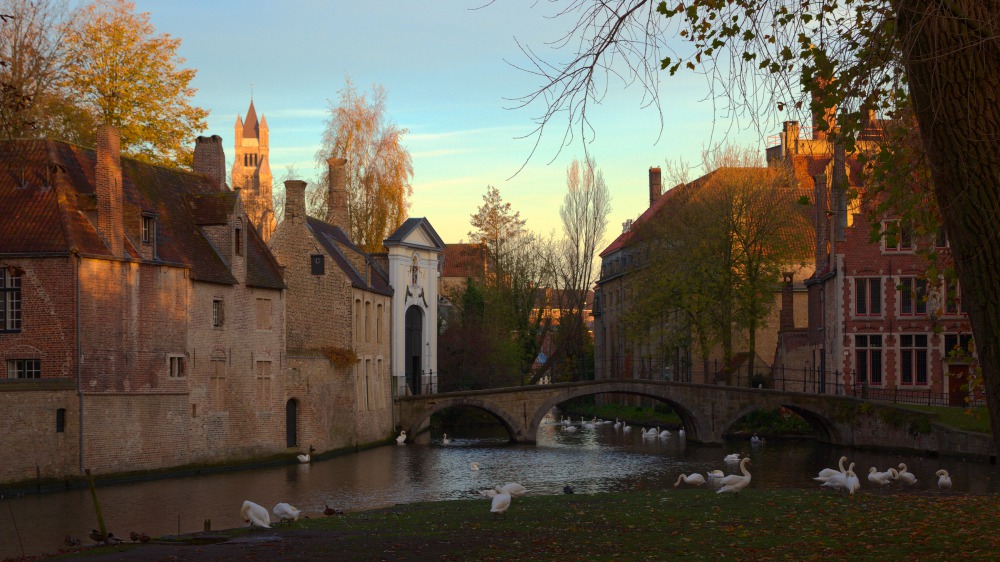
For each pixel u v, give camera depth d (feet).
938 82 31.96
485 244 285.84
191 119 182.09
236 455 146.30
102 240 126.41
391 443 196.24
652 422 239.09
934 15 31.65
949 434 151.33
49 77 136.56
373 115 221.66
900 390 188.75
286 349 161.99
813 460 153.48
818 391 210.79
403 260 214.07
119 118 172.86
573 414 303.27
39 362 122.01
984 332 31.73
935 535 60.49
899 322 189.47
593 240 269.44
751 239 201.46
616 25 37.35
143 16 175.73
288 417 160.76
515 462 153.48
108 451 124.16
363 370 186.39
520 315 279.69
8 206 126.21
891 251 190.90
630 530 67.77
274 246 172.04
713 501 85.97
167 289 134.41
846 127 38.78
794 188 198.80
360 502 106.83
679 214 210.38
